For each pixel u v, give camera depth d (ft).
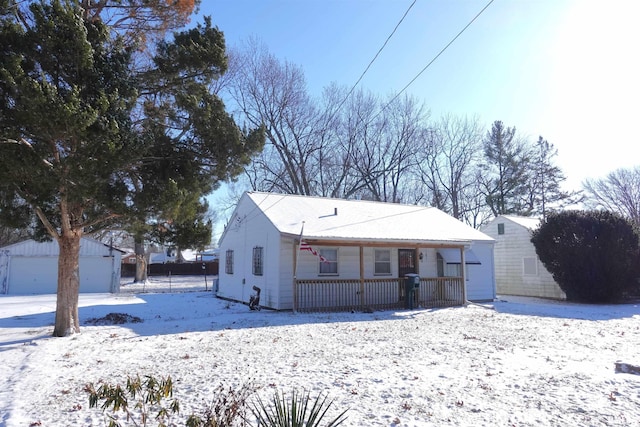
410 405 16.55
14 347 28.91
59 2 26.96
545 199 136.15
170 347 28.27
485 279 63.10
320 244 47.73
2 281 80.02
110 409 16.21
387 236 51.11
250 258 56.44
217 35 35.99
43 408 16.44
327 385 19.17
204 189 36.42
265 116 105.81
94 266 84.43
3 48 26.35
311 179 110.63
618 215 62.18
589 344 29.07
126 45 35.45
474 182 129.70
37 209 31.37
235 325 38.22
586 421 14.93
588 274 59.47
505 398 17.44
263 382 19.63
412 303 51.16
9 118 26.20
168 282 124.57
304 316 43.83
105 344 29.53
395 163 116.26
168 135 34.73
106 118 27.02
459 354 25.82
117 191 29.99
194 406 16.37
